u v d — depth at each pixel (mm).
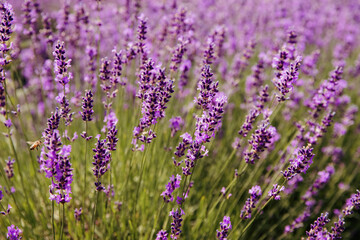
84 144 1103
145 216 1041
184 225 1034
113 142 920
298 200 1143
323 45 1506
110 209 997
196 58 1186
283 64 991
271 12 1551
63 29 1117
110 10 1360
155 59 1104
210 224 1021
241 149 1116
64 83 936
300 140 1041
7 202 1005
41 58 1148
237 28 1550
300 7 1654
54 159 880
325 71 1438
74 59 1130
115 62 988
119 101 1084
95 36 1105
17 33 1086
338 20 1662
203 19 1474
